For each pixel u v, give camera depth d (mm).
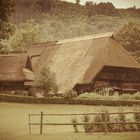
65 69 63094
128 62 59594
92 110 40562
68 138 20156
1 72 59719
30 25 95062
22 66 60156
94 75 55500
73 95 48844
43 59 72812
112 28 81375
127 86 59219
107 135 21344
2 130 25016
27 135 21969
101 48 60469
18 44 92625
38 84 51719
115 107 44281
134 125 23797
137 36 75438
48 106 44688
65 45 71750
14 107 42375
